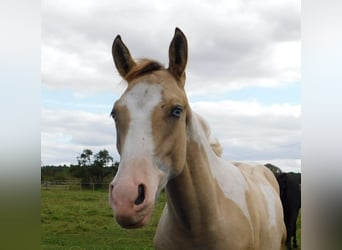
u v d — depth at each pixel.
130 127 2.25
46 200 15.09
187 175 2.55
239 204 2.88
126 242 9.12
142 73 2.56
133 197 2.03
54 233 10.04
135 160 2.15
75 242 9.13
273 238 3.38
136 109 2.29
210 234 2.64
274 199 3.70
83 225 10.98
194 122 2.65
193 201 2.58
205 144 2.79
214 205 2.64
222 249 2.67
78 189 18.89
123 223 2.04
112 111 2.44
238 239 2.74
